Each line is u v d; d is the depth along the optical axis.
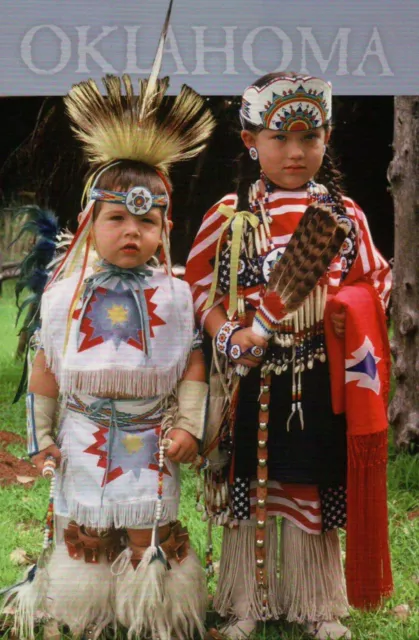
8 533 5.75
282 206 4.23
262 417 4.20
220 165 7.83
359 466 4.17
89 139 4.16
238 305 4.23
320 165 4.27
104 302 4.11
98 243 4.11
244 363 4.10
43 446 4.14
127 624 4.11
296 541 4.34
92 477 4.05
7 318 14.62
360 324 4.16
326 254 3.91
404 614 4.62
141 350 4.07
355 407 4.15
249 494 4.31
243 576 4.39
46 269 4.50
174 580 4.16
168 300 4.14
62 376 4.05
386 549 4.26
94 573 4.16
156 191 4.10
